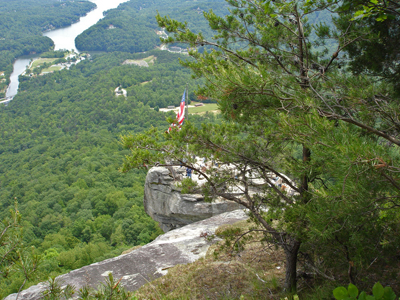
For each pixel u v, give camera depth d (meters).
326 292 5.64
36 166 94.50
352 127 4.77
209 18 7.07
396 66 5.97
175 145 6.86
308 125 4.04
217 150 6.71
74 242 50.62
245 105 5.73
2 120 142.38
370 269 5.70
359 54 6.34
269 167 6.58
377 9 4.36
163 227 17.20
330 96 5.46
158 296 7.63
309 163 5.31
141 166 6.70
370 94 4.76
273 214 6.43
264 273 8.28
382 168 3.23
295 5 5.67
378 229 4.76
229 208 14.84
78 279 9.34
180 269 9.38
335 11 5.77
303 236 5.46
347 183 3.41
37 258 3.01
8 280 3.00
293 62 6.78
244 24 7.01
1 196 78.00
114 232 51.28
